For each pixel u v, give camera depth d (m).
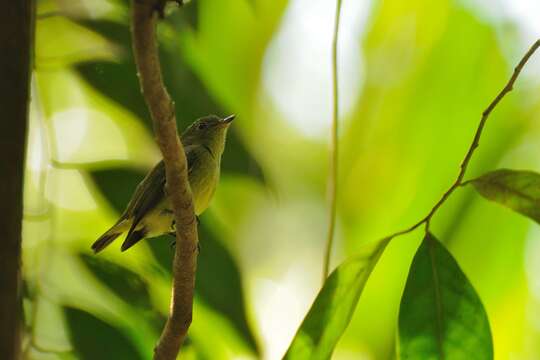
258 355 7.16
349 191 10.09
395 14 10.72
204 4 9.59
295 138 11.66
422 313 6.33
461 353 6.30
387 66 10.59
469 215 9.39
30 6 5.99
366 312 9.52
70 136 9.67
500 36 10.25
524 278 9.50
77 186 9.10
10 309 5.82
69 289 7.34
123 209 7.11
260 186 7.58
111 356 7.02
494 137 9.75
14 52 5.90
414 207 9.59
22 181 5.88
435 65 10.26
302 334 6.29
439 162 9.76
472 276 9.41
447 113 10.02
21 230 5.88
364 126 10.33
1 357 5.80
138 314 7.25
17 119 5.88
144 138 8.82
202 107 7.62
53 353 6.91
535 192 6.15
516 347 9.74
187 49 7.77
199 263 7.27
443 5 10.58
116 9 7.54
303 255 11.74
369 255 6.31
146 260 7.66
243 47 10.34
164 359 6.15
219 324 7.69
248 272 11.37
